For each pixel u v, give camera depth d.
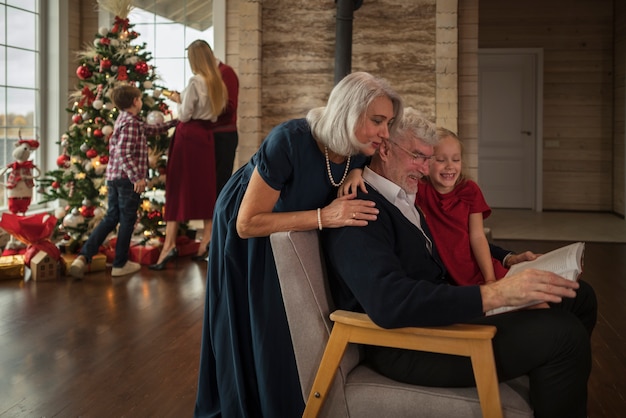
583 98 10.20
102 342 3.60
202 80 5.65
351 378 2.04
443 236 2.52
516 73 10.27
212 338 2.36
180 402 2.81
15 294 4.67
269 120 6.89
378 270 1.89
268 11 6.83
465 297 1.79
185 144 5.68
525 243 7.09
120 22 6.08
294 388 2.17
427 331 1.84
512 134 10.34
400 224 2.08
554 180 10.34
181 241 6.15
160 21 7.55
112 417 2.67
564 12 10.11
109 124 5.86
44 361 3.31
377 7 6.68
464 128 7.00
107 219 5.30
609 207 10.20
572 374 1.84
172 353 3.42
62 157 5.96
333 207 2.03
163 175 6.12
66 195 5.92
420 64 6.67
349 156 2.15
